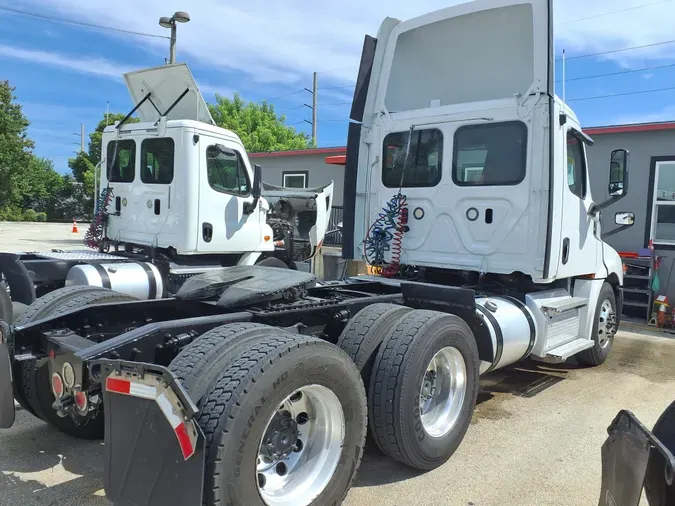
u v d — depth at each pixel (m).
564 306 5.31
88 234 7.36
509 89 5.33
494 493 3.42
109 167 7.22
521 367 6.46
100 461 3.63
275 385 2.47
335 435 2.87
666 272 9.64
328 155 15.77
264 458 2.64
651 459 2.11
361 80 5.86
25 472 3.46
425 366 3.44
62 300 3.68
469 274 5.47
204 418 2.34
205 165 6.50
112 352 2.67
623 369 6.48
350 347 3.47
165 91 7.18
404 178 5.68
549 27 4.75
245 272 3.98
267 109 40.94
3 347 3.03
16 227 30.14
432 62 5.82
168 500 2.22
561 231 5.06
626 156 5.66
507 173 5.02
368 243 5.84
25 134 37.47
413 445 3.39
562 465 3.85
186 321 2.98
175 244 6.44
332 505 2.83
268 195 9.55
